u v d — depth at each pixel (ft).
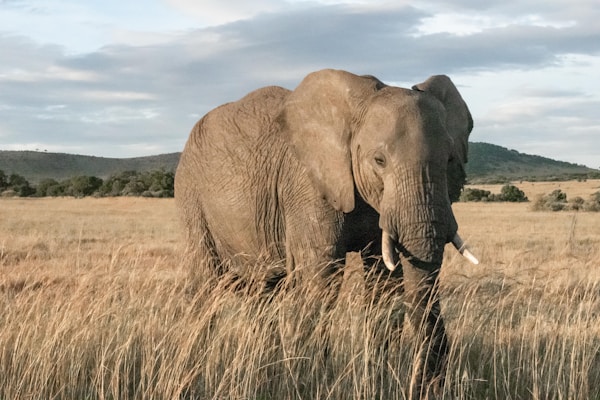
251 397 20.20
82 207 169.58
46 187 290.97
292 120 21.62
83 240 75.00
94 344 22.74
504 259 49.62
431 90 20.56
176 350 21.53
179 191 28.66
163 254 54.95
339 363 20.75
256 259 25.00
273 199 23.84
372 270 21.59
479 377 21.21
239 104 26.63
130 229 96.02
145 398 20.29
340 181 20.27
